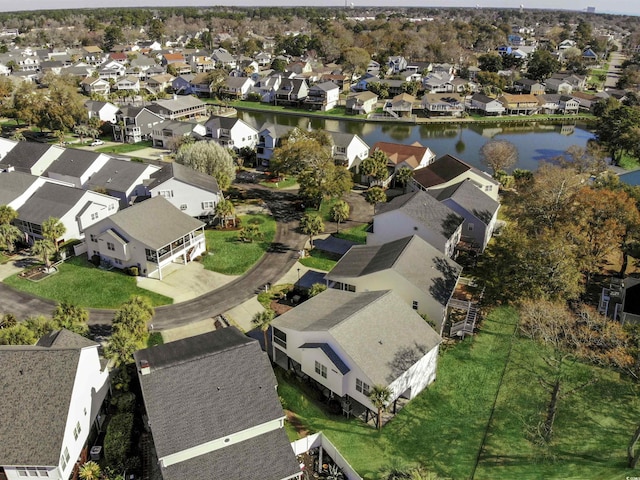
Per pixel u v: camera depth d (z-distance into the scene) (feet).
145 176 231.50
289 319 123.13
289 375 119.65
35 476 84.43
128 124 343.87
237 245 189.37
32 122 345.92
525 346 133.39
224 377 96.27
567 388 118.32
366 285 143.13
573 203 164.45
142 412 106.63
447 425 108.06
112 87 527.40
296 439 101.81
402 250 144.25
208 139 311.68
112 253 166.91
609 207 155.33
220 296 155.94
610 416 110.73
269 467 87.76
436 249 153.17
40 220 183.21
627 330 116.16
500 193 251.39
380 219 175.83
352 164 283.79
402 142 368.68
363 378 103.96
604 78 611.06
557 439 104.94
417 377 113.80
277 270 171.73
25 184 198.29
